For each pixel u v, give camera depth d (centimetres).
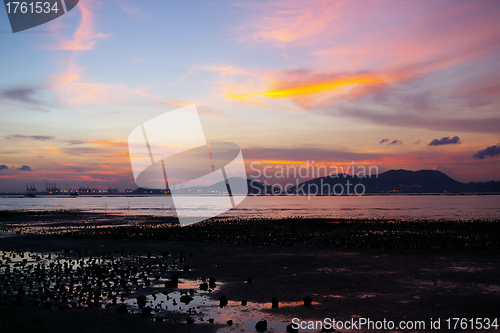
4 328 736
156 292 1049
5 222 4581
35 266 1459
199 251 1927
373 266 1452
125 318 810
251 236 2762
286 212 7269
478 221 4253
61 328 741
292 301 948
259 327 736
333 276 1261
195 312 857
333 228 3444
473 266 1441
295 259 1641
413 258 1652
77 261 1580
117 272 1319
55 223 4372
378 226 3650
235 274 1304
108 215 6056
